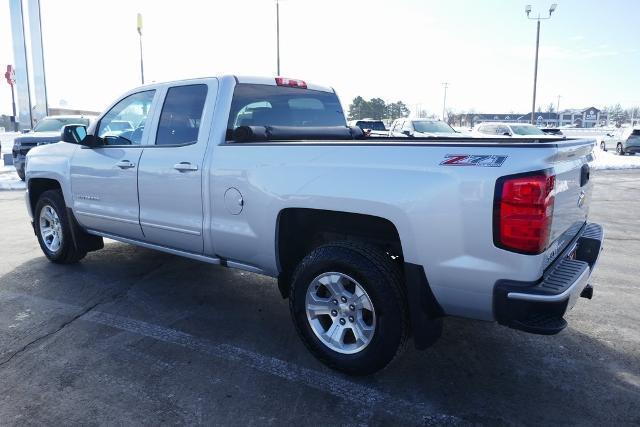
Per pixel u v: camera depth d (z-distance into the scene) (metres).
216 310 4.52
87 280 5.30
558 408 2.99
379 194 3.04
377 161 3.11
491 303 2.81
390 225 3.30
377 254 3.17
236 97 4.20
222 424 2.83
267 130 4.09
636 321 4.26
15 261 6.02
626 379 3.32
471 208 2.75
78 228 5.56
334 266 3.25
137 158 4.56
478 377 3.35
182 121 4.36
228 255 4.04
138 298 4.80
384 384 3.26
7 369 3.43
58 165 5.49
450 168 2.83
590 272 3.19
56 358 3.59
